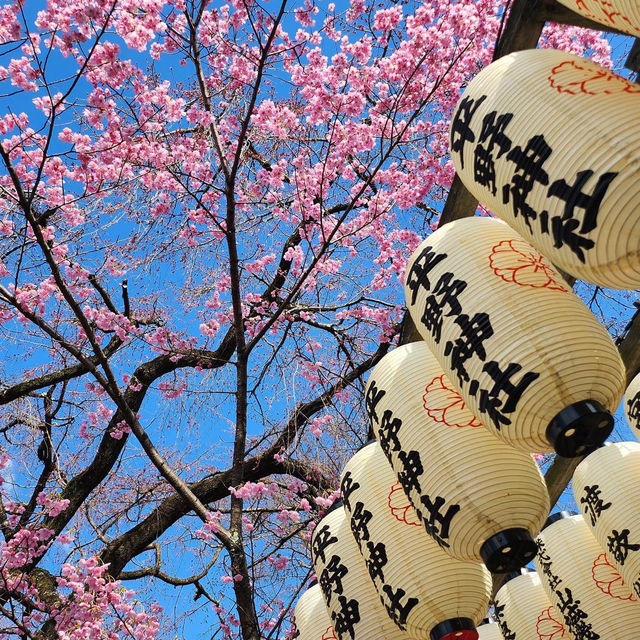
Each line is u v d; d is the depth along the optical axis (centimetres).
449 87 649
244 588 586
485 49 647
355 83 599
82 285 699
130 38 493
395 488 292
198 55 593
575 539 349
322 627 363
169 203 688
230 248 625
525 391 196
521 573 388
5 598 671
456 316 215
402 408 250
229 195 604
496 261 219
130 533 796
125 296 779
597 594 329
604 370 195
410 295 247
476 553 229
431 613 267
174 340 765
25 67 471
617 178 162
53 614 645
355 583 318
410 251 709
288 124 628
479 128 201
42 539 671
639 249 165
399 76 610
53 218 673
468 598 268
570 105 177
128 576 769
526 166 182
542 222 181
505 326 203
